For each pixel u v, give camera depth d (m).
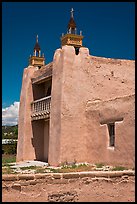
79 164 17.47
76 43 18.98
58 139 17.75
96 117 17.58
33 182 12.56
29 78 23.50
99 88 19.12
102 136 16.95
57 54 19.28
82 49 19.05
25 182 12.45
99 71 19.31
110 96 19.39
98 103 17.55
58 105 18.19
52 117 18.75
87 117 18.33
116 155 15.65
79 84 18.56
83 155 18.03
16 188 12.28
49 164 18.28
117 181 13.37
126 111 15.15
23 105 23.48
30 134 22.73
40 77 22.00
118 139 15.59
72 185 12.99
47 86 23.30
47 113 20.20
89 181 13.16
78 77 18.59
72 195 12.90
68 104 18.06
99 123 17.31
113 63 19.89
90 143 17.88
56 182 12.84
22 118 23.31
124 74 20.11
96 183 13.18
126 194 13.27
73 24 19.11
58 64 18.92
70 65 18.48
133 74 20.41
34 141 22.80
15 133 42.91
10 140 37.56
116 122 15.86
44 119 21.55
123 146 15.16
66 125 17.81
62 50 18.72
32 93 23.41
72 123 18.00
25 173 13.41
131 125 14.70
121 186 13.33
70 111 18.06
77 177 13.09
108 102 16.67
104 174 13.30
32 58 24.02
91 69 19.08
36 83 23.33
